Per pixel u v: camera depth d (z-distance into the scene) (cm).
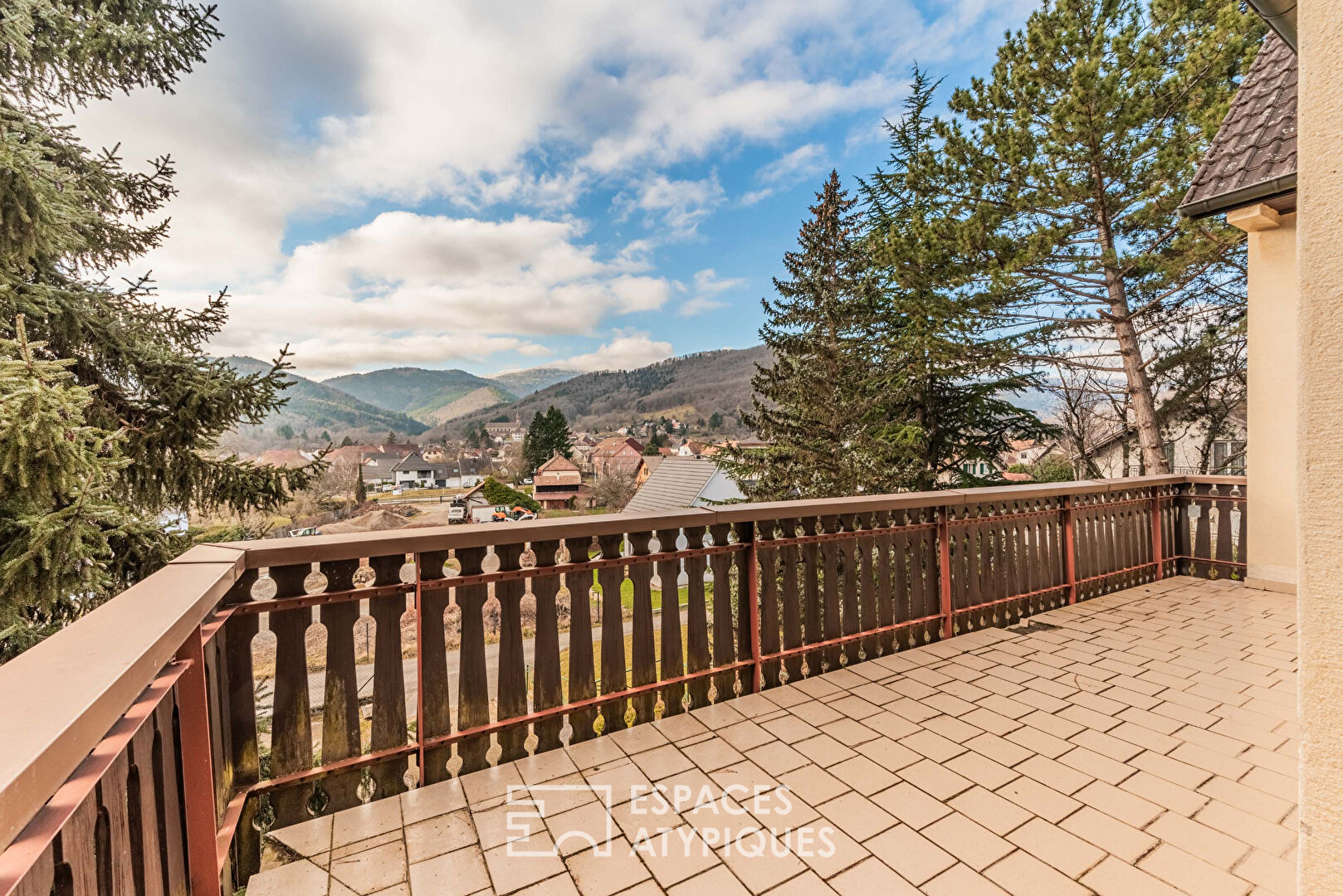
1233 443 1043
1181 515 538
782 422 1052
